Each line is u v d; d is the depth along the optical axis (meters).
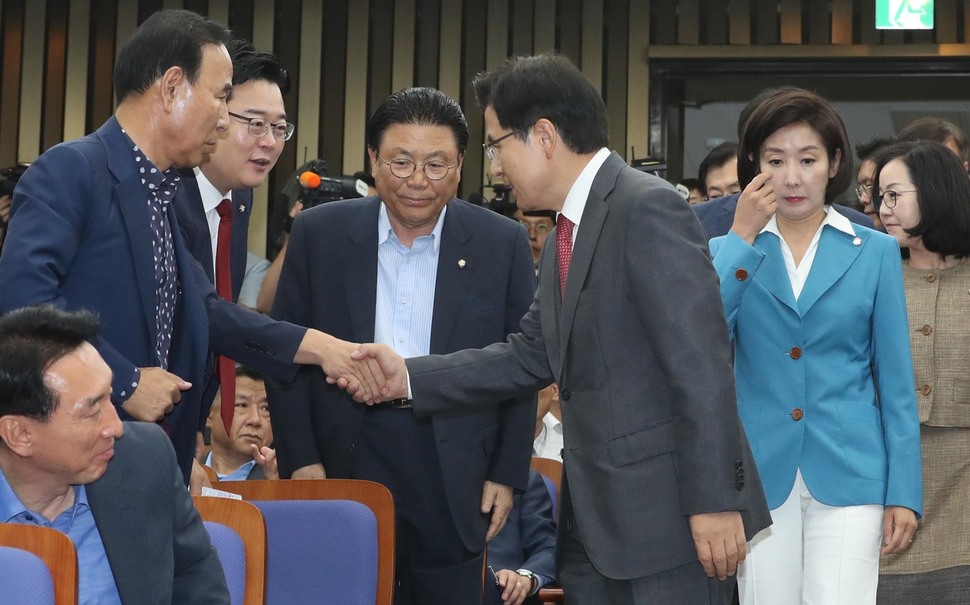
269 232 6.79
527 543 3.63
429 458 2.96
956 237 2.97
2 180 5.32
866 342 2.63
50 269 2.20
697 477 2.09
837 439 2.57
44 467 1.88
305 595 2.58
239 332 2.80
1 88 7.18
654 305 2.15
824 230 2.65
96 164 2.30
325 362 2.76
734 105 7.18
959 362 2.96
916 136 3.94
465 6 7.32
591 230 2.28
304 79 7.26
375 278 3.02
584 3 7.25
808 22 7.16
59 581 1.79
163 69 2.35
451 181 2.94
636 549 2.18
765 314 2.61
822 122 2.58
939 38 7.05
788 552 2.59
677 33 7.24
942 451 2.96
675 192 2.25
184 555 2.02
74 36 7.21
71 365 1.86
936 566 2.93
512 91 2.35
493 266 3.05
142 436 2.01
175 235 2.47
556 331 2.36
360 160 7.23
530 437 3.04
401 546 3.00
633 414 2.21
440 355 2.71
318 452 3.06
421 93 2.95
